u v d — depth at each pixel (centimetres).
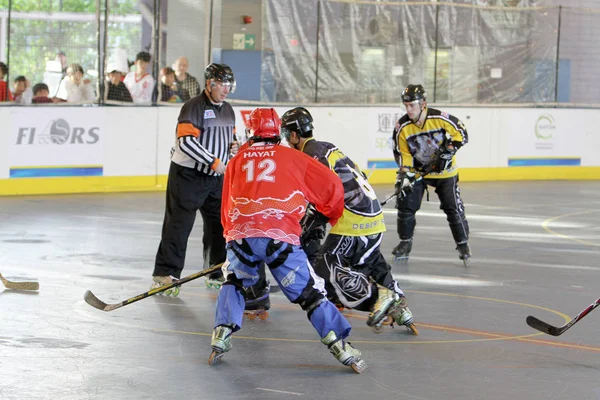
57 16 2703
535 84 3547
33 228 2034
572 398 928
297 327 1216
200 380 963
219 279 1466
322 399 908
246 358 1055
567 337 1180
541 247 1952
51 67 2711
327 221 1071
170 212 1414
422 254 1838
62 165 2691
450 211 1702
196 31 2961
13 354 1040
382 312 1119
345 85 3278
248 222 993
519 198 2869
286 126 1134
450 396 925
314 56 3212
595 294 1478
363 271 1174
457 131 1673
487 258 1805
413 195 1736
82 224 2114
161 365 1016
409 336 1173
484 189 3112
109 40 2803
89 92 2744
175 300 1366
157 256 1421
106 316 1245
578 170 3591
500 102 3509
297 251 998
